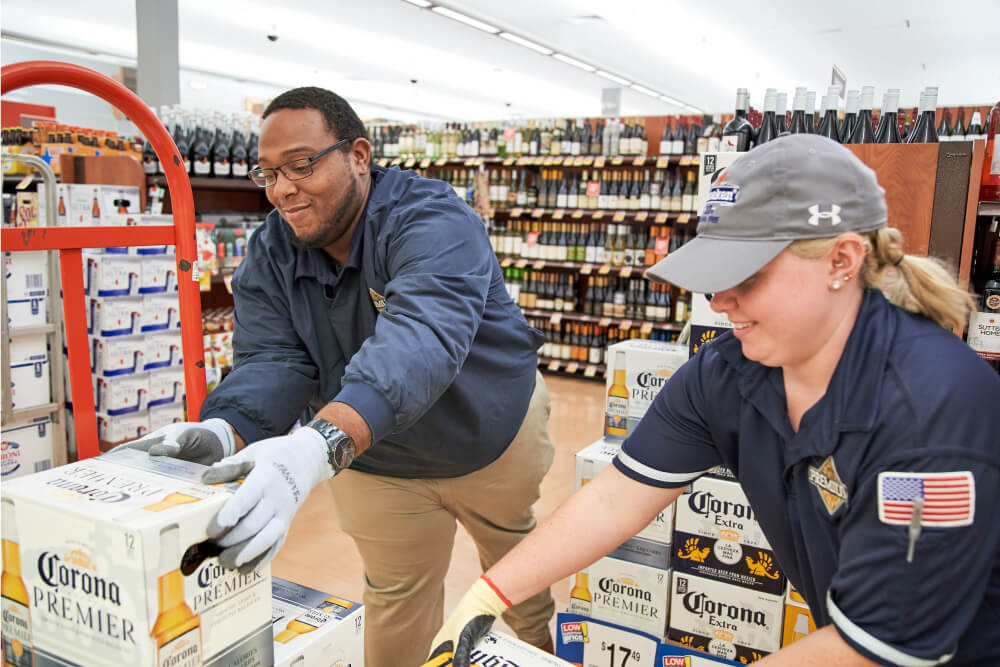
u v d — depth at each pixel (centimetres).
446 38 1105
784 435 98
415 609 194
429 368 117
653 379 212
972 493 77
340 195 141
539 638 206
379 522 183
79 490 89
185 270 141
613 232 698
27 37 1163
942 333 87
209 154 462
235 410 138
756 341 91
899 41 1031
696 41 1056
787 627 189
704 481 193
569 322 741
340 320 159
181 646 84
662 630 201
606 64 1224
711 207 92
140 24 650
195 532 84
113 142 506
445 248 137
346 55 1244
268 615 96
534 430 188
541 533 119
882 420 83
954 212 197
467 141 757
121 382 353
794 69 1241
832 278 86
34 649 89
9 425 300
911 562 79
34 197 416
